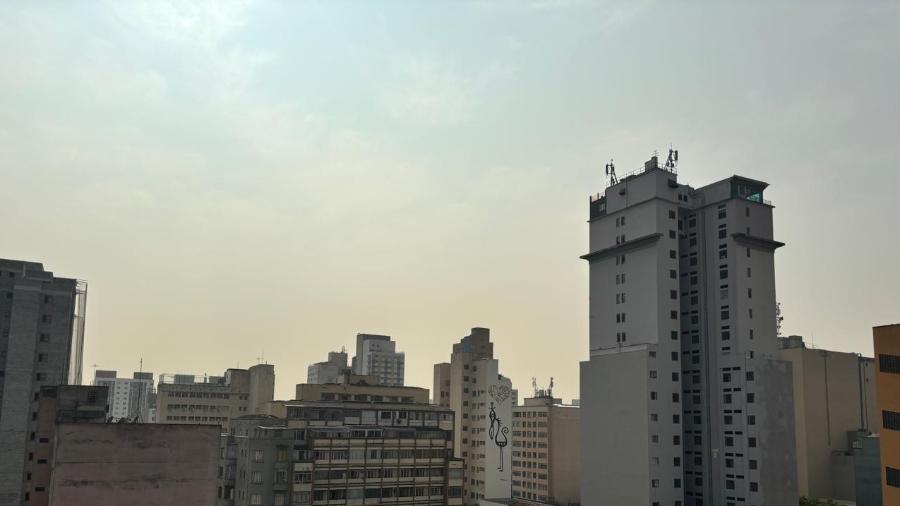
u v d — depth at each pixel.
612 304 113.19
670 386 103.50
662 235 107.31
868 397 155.62
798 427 144.12
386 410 132.25
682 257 112.75
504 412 175.38
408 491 121.94
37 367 102.12
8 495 95.75
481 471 171.50
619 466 104.19
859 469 119.12
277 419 125.94
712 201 109.62
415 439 124.12
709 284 108.00
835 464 143.25
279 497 112.00
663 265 106.75
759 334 104.38
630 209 112.38
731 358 103.00
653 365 102.94
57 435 77.69
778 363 102.31
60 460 77.25
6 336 100.81
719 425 103.12
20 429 98.25
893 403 67.19
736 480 99.62
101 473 78.31
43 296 104.25
